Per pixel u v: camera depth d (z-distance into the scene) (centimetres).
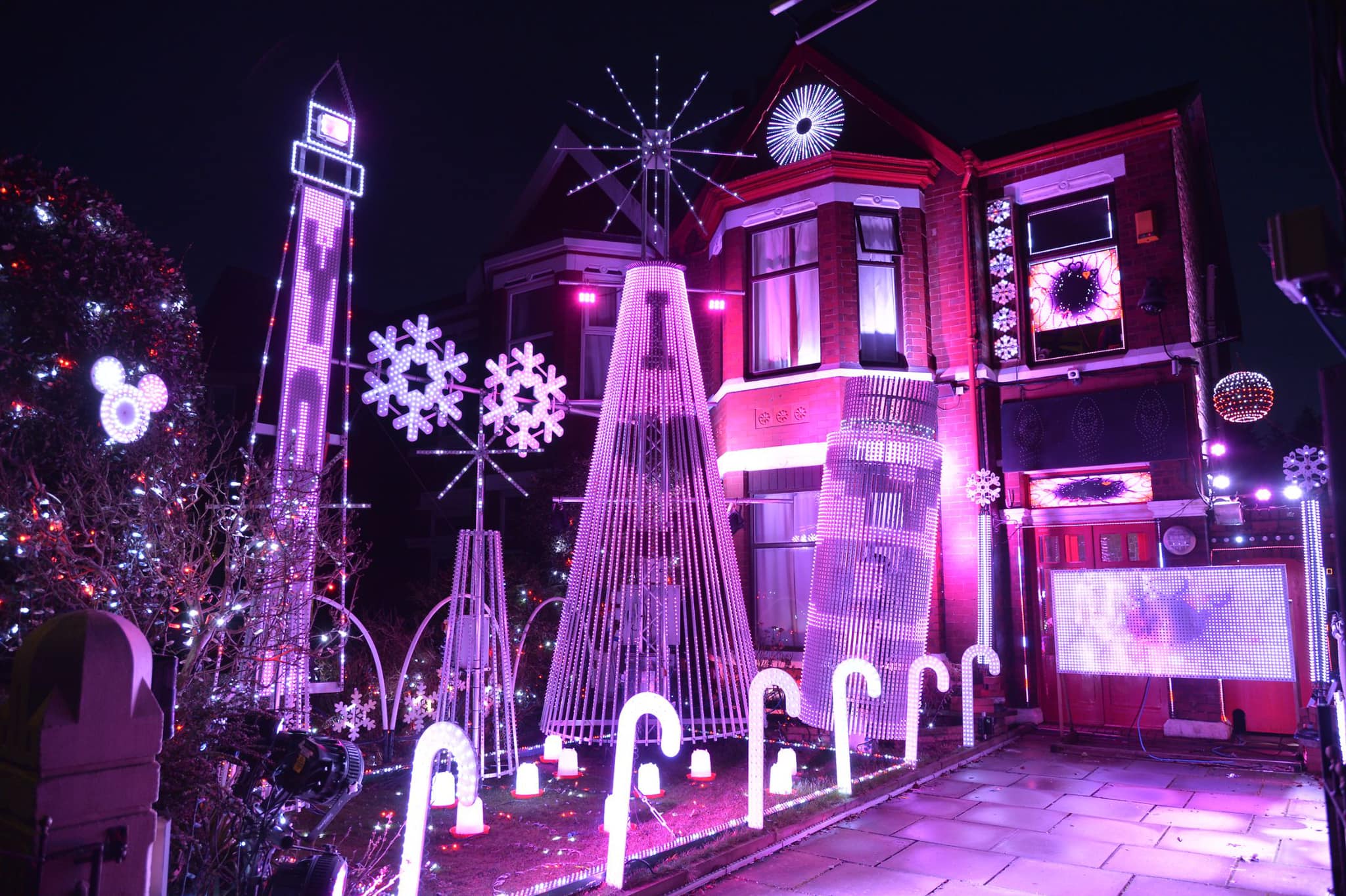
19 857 215
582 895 459
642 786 689
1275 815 645
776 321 1220
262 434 606
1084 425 1055
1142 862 540
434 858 529
